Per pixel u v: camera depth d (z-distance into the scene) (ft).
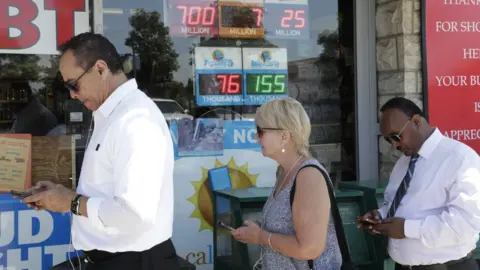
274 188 8.16
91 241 7.47
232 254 11.31
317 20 15.99
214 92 15.06
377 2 16.07
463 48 15.37
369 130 16.24
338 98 16.21
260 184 15.34
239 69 15.28
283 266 7.78
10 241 12.41
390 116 9.02
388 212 9.34
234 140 15.17
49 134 13.62
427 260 8.86
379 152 16.28
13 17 13.30
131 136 7.00
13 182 12.82
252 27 15.40
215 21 15.08
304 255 7.25
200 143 14.85
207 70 15.01
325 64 16.10
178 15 14.76
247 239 7.89
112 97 7.48
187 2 14.84
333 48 16.14
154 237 7.52
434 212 8.82
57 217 12.72
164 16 14.65
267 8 15.53
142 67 14.49
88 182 7.39
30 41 13.46
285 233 7.60
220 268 11.80
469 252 8.98
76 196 7.13
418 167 9.03
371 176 16.25
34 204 7.61
